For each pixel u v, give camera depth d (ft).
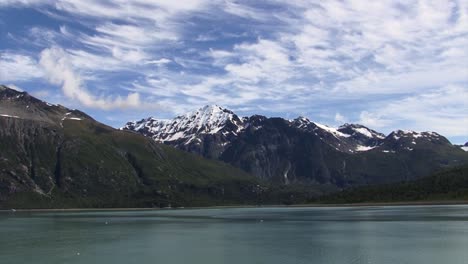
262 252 341.00
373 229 500.33
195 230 540.93
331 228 528.63
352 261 296.30
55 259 319.27
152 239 438.81
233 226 597.93
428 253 321.73
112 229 569.64
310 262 295.69
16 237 464.65
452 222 567.18
